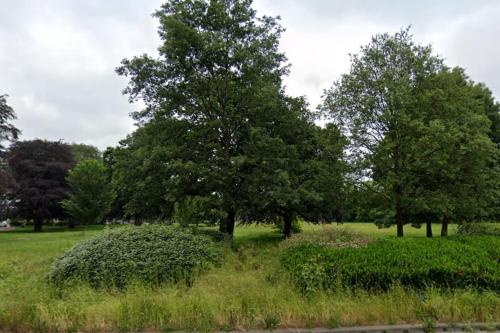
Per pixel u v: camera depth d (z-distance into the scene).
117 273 7.33
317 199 12.88
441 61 14.08
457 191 13.75
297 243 9.05
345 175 14.06
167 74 13.95
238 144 14.28
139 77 14.16
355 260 6.50
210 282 6.79
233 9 14.33
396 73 13.60
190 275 7.43
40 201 42.38
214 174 12.55
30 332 4.64
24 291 6.46
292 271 6.45
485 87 22.72
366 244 8.49
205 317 4.86
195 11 14.20
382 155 13.28
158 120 14.17
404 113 12.61
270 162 12.71
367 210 15.41
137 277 7.12
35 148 46.41
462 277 5.96
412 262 6.30
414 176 13.09
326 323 4.89
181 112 14.44
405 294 5.59
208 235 11.70
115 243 8.19
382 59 14.13
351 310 5.05
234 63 13.76
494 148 13.18
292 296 5.57
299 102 15.31
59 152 48.12
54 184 44.53
